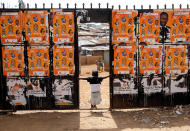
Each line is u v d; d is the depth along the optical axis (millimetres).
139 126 4258
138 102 5344
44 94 5152
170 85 5355
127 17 5047
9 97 5129
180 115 4898
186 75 5359
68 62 5070
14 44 4957
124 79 5246
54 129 4148
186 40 5211
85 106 6035
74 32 4980
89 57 24859
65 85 5133
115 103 5324
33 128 4207
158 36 5145
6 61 5004
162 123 4379
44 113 5285
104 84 10312
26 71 5055
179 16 5125
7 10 4863
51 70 5078
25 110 5258
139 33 5113
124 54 5160
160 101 5398
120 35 5098
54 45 4996
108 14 5051
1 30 4906
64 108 5207
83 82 11109
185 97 5453
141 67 5223
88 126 4301
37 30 4938
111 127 4227
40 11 4895
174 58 5258
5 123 4508
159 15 5086
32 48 4984
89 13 4988
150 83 5301
